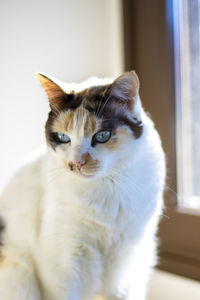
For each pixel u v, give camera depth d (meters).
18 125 0.74
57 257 0.47
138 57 0.63
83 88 0.49
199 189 0.64
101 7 0.65
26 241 0.50
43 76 0.47
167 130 0.61
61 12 0.69
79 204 0.47
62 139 0.48
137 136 0.47
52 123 0.48
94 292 0.51
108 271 0.51
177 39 0.62
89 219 0.48
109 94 0.47
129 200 0.48
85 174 0.46
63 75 0.69
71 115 0.47
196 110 0.64
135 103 0.47
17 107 0.74
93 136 0.46
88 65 0.67
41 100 0.71
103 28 0.66
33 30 0.71
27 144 0.73
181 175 0.64
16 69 0.73
